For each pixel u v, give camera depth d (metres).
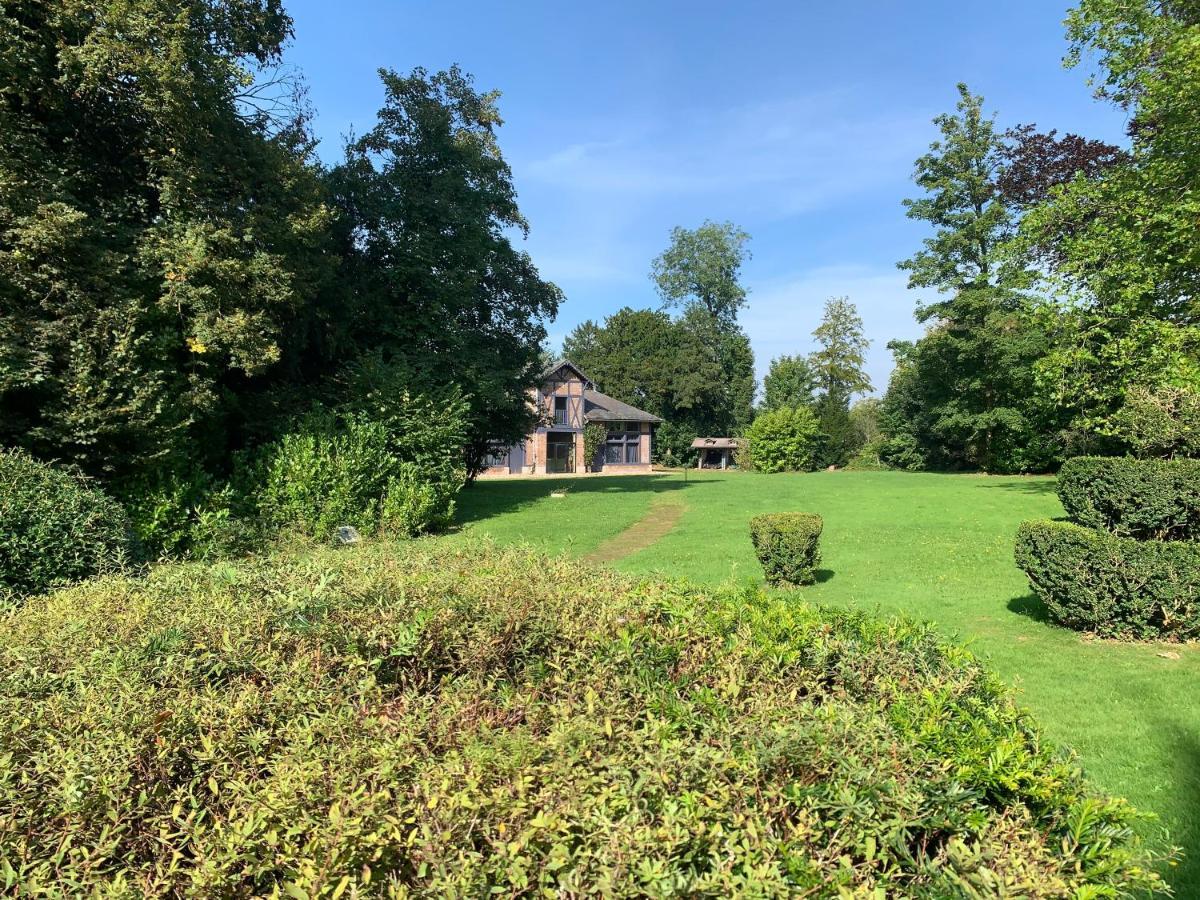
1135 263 14.78
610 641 2.59
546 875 1.37
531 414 24.53
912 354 33.38
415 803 1.56
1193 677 5.12
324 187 14.99
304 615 2.70
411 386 16.64
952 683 2.35
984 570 9.70
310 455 13.41
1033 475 29.50
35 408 10.12
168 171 11.48
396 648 2.48
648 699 2.15
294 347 15.52
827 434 45.81
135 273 10.90
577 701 2.20
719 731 1.92
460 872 1.36
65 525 7.09
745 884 1.28
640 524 16.27
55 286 9.82
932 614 7.22
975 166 29.09
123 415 10.43
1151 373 13.51
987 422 30.33
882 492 22.50
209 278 11.44
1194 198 13.06
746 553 11.61
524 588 3.08
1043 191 25.78
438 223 19.58
